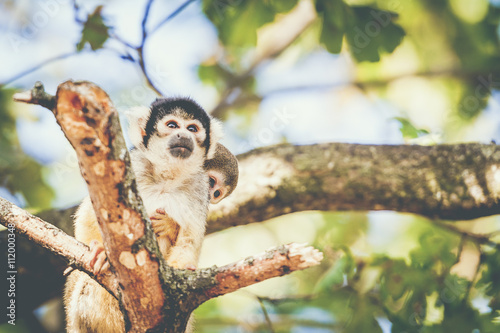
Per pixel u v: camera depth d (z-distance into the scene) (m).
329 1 8.43
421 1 11.98
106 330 6.38
